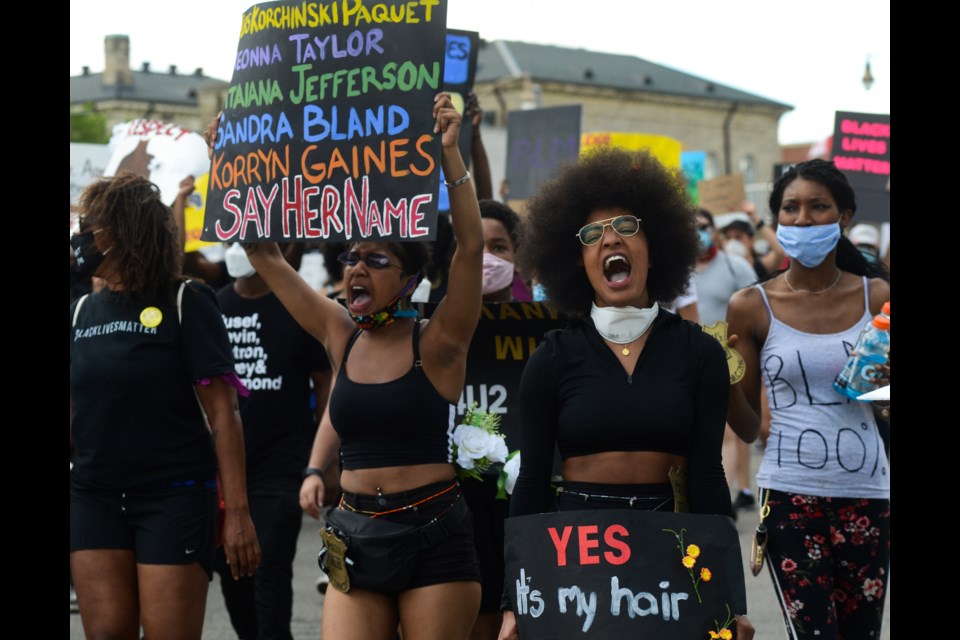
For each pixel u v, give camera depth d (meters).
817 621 4.45
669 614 3.40
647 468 3.55
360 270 4.04
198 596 4.28
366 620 3.92
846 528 4.53
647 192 3.84
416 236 3.90
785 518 4.54
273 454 5.77
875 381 4.37
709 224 10.09
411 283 4.11
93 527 4.23
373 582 3.89
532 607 3.49
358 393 4.00
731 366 4.32
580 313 3.94
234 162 4.29
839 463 4.52
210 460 4.38
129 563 4.26
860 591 4.55
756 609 7.09
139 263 4.25
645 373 3.57
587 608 3.43
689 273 3.95
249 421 5.79
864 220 9.04
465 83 7.30
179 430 4.30
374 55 4.01
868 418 4.59
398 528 3.91
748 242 13.76
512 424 4.97
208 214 4.35
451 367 4.01
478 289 3.95
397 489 3.95
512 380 4.99
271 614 5.59
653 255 3.88
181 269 4.45
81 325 4.34
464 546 4.00
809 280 4.72
